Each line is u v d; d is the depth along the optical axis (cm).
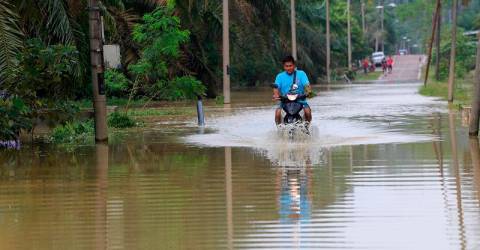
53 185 2516
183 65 7325
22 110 3647
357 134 3834
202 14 8206
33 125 3866
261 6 9338
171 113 5594
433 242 1725
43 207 2170
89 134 4028
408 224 1888
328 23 13625
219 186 2436
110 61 3931
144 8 7219
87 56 4759
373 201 2156
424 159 2916
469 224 1873
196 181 2536
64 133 3875
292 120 3588
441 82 11431
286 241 1762
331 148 3309
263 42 9706
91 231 1884
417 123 4438
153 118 5188
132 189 2416
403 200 2161
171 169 2803
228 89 7156
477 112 3669
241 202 2186
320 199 2203
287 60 3603
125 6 7194
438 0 9088
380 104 6406
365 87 10806
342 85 11919
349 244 1727
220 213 2052
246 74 11775
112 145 3597
